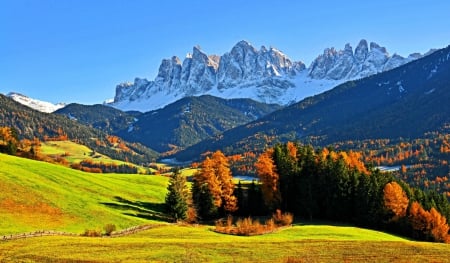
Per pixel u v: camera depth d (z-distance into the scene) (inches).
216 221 4212.6
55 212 3312.0
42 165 4591.5
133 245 2449.6
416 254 2310.5
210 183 4439.0
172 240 2684.5
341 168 4594.0
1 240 2492.6
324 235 3371.1
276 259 2190.0
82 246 2385.6
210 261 2145.7
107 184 4665.4
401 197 4308.6
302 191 4628.4
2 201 3225.9
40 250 2263.8
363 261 2151.8
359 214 4424.2
